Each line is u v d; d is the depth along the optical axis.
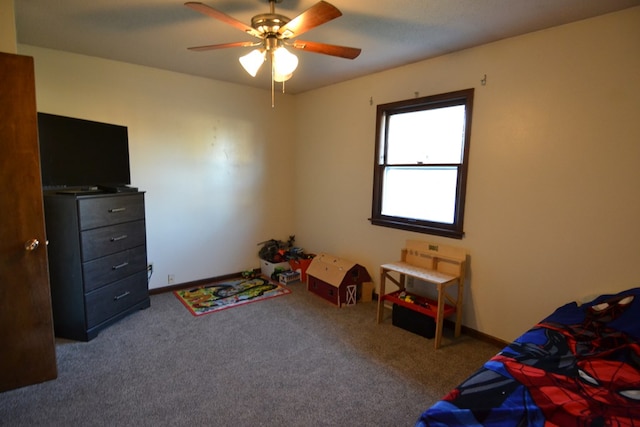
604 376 1.53
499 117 2.64
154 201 3.65
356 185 3.86
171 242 3.81
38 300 2.08
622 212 2.13
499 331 2.76
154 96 3.53
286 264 4.39
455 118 2.98
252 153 4.35
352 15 2.22
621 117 2.10
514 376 1.53
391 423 1.89
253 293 3.83
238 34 2.60
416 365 2.46
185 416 1.90
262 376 2.29
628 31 2.04
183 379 2.24
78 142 2.76
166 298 3.63
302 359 2.52
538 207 2.48
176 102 3.68
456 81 2.88
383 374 2.34
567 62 2.28
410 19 2.27
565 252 2.38
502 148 2.64
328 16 1.66
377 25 2.36
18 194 1.96
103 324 2.83
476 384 1.47
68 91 3.05
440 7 2.09
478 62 2.73
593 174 2.23
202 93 3.85
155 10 2.20
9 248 1.97
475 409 1.31
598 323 1.96
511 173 2.60
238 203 4.29
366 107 3.66
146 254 3.31
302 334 2.91
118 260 2.95
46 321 2.11
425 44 2.71
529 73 2.46
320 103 4.25
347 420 1.90
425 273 2.90
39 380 2.13
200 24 2.41
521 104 2.51
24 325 2.05
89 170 2.86
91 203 2.63
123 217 2.98
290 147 4.72
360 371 2.38
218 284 4.10
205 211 4.02
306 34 2.53
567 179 2.34
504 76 2.59
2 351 2.02
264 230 4.58
